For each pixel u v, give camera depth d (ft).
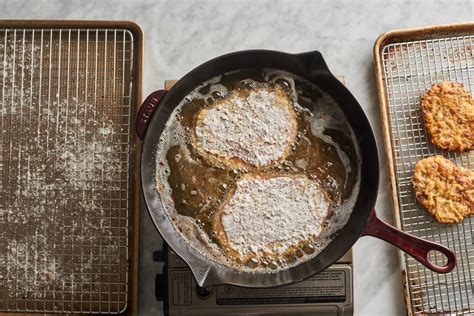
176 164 3.34
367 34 3.86
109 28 3.69
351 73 3.83
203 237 3.31
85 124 3.66
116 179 3.63
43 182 3.62
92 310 3.58
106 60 3.70
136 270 3.57
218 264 3.26
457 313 3.63
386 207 3.74
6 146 3.64
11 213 3.61
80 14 3.83
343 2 3.87
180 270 3.37
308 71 3.29
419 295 3.65
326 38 3.85
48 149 3.64
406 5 3.88
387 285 3.72
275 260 3.27
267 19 3.85
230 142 3.35
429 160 3.66
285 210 3.30
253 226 3.30
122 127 3.66
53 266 3.59
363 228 3.15
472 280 3.65
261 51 3.23
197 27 3.84
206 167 3.34
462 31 3.76
